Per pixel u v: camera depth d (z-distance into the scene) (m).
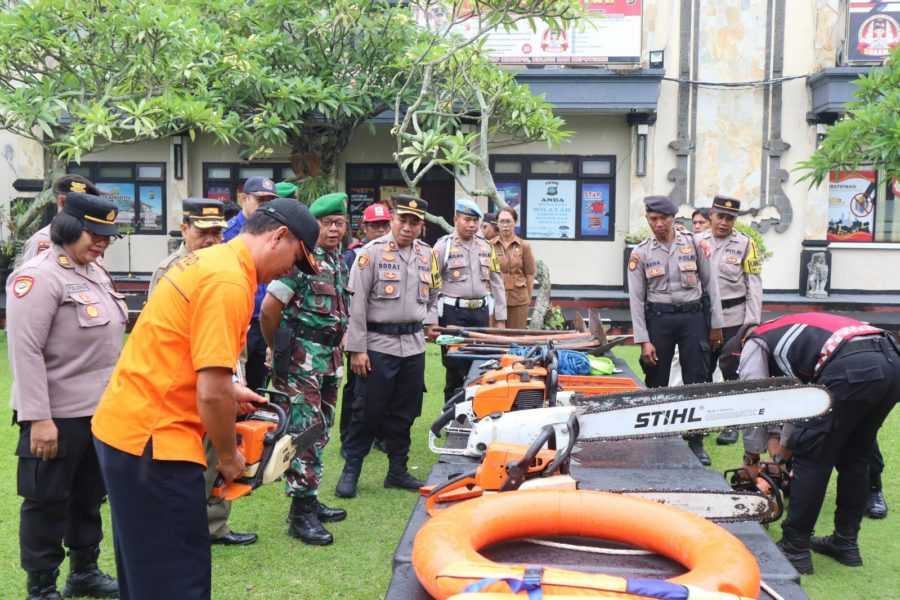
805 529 3.38
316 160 11.02
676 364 5.87
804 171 11.42
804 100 11.36
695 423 2.61
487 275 5.94
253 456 2.30
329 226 3.67
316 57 9.94
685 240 5.05
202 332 2.10
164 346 2.14
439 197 12.27
